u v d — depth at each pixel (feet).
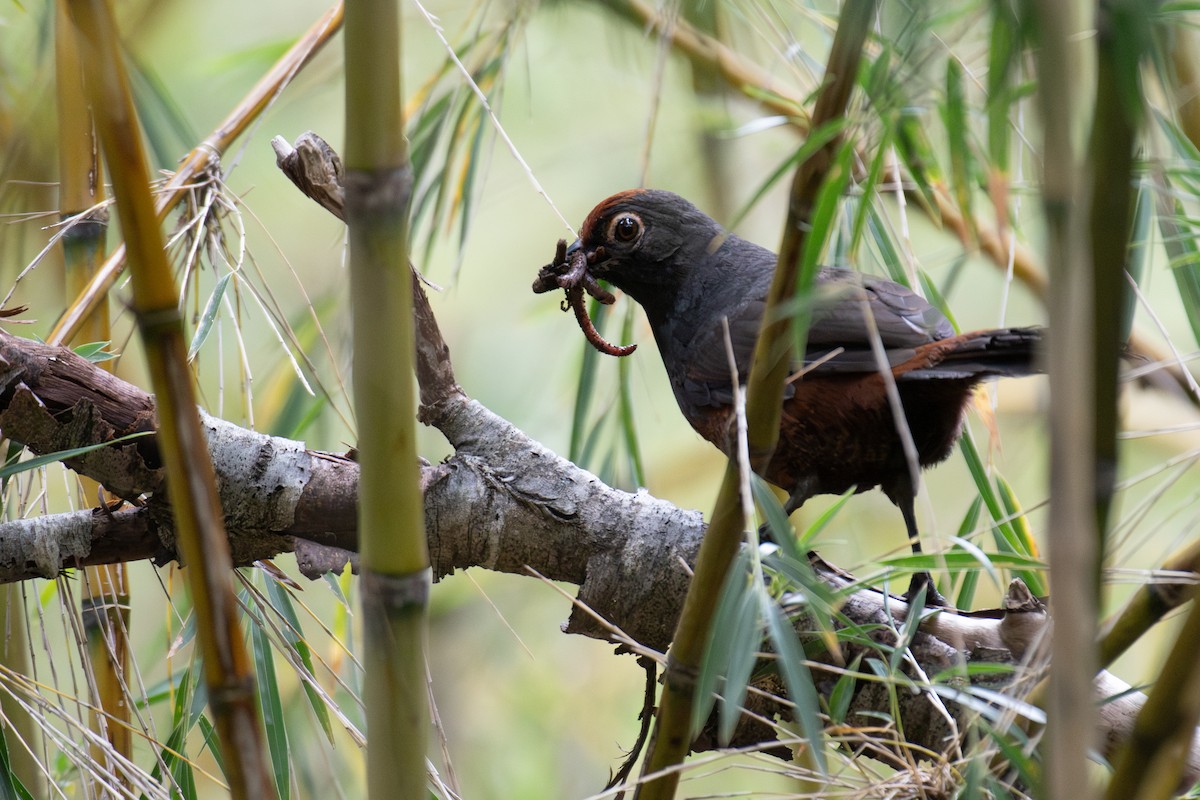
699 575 13.94
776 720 19.80
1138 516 14.47
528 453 20.63
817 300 11.79
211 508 11.44
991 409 23.34
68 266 21.56
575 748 39.32
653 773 14.30
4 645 20.52
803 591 13.60
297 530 19.69
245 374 21.26
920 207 27.02
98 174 21.81
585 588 20.42
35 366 18.25
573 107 38.58
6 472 16.17
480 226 41.06
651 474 37.83
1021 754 13.29
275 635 18.37
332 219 37.70
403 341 11.87
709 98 30.32
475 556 20.72
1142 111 10.81
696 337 26.84
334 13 23.57
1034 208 17.80
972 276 37.01
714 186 33.42
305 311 28.81
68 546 18.78
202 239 20.16
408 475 12.09
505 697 39.24
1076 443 9.55
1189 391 18.67
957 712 18.60
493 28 27.58
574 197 39.91
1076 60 9.56
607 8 29.71
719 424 26.61
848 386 22.59
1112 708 18.11
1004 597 18.81
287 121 38.09
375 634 12.33
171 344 11.18
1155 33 12.44
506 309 41.19
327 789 24.79
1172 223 18.29
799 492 24.12
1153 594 13.69
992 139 11.93
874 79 12.21
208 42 37.22
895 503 24.43
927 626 19.22
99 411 18.34
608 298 25.22
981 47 17.78
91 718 20.22
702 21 28.50
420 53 35.19
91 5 10.51
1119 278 11.58
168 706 28.07
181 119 26.05
